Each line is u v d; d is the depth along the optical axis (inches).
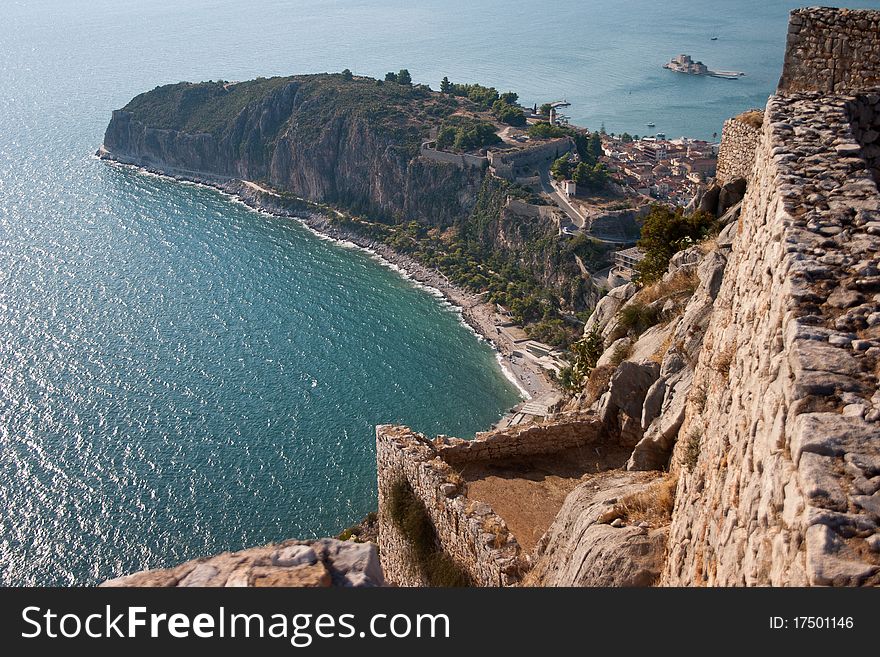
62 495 4399.6
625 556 586.9
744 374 434.3
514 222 7568.9
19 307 6565.0
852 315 328.5
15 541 4072.3
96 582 3801.7
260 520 4259.4
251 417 5177.2
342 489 4505.4
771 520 281.7
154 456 4758.9
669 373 936.3
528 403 5118.1
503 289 6983.3
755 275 490.3
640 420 987.9
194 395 5398.6
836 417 272.5
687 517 519.8
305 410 5255.9
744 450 371.9
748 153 1454.2
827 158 504.4
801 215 425.1
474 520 781.3
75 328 6245.1
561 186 7839.6
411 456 904.9
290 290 7022.6
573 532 687.7
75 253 7716.5
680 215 1576.0
